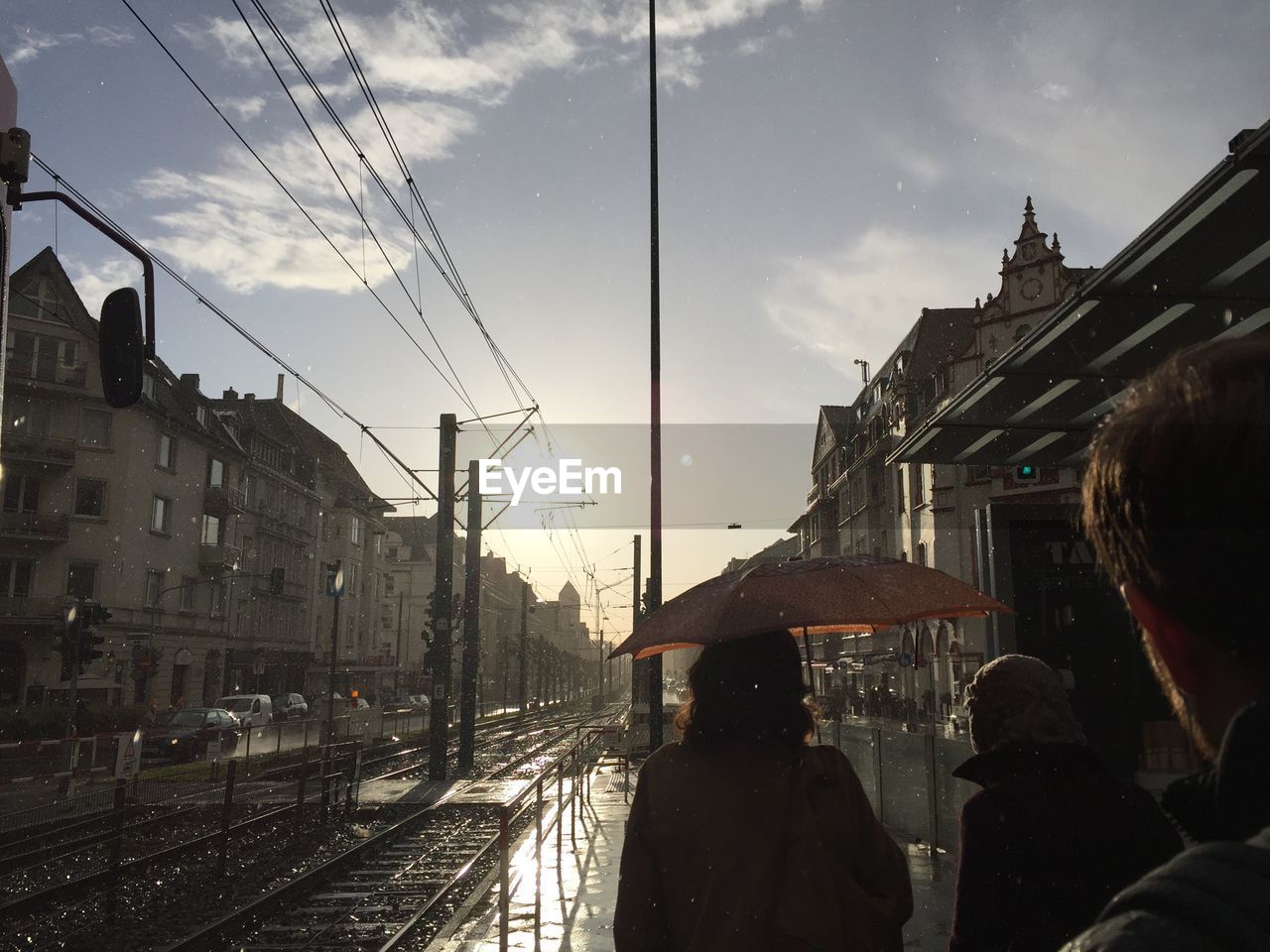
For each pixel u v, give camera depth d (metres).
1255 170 4.64
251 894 10.88
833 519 65.50
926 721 39.03
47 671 40.06
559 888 9.81
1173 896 0.61
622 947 2.19
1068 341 6.52
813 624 2.78
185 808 17.52
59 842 13.93
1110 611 6.92
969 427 8.16
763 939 2.03
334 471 72.19
